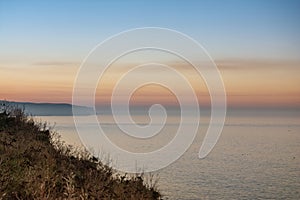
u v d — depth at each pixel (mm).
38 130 16469
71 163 12547
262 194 18953
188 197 16312
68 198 8859
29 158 11625
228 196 17984
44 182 9023
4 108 17906
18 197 8555
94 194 9977
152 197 12180
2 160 10312
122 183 11727
